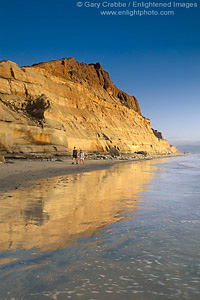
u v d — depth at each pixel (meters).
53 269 2.22
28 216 4.27
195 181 10.39
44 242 2.97
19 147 22.59
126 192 7.20
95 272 2.16
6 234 3.28
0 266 2.29
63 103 38.25
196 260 2.41
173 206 5.17
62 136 27.77
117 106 65.50
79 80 50.66
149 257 2.49
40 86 31.88
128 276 2.08
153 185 8.97
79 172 14.63
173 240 3.01
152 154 75.12
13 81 27.83
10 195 6.35
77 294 1.80
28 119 25.14
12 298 1.74
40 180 10.00
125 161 34.41
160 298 1.75
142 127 79.31
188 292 1.83
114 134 50.97
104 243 2.93
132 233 3.31
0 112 21.62
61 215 4.36
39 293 1.81
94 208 4.98
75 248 2.77
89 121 43.44
